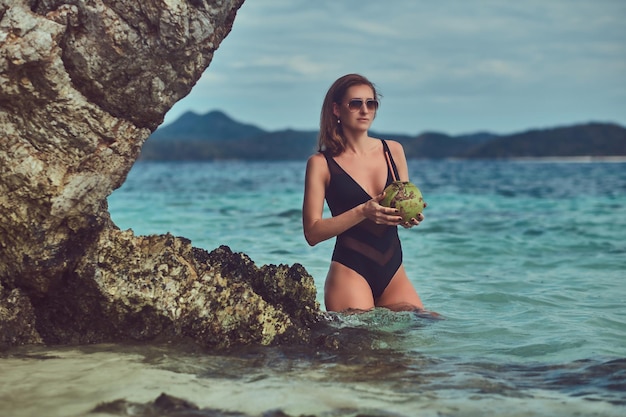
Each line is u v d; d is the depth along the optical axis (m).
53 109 4.24
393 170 5.81
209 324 4.64
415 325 5.33
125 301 4.57
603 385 3.93
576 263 8.94
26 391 3.72
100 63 4.25
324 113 5.76
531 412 3.49
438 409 3.52
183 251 4.86
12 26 4.04
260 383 3.90
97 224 4.61
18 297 4.64
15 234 4.43
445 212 16.56
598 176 46.44
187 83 4.57
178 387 3.80
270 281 5.24
